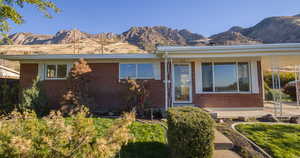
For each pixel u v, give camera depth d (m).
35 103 7.05
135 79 8.19
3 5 5.95
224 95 8.04
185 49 6.95
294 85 12.38
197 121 2.83
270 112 7.02
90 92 8.29
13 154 1.76
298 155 3.29
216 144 3.65
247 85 7.95
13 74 13.60
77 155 1.95
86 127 2.09
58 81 8.38
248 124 5.30
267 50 6.73
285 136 4.20
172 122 2.95
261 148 3.62
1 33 6.47
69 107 6.69
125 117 2.33
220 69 8.20
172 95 8.20
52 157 1.90
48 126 2.09
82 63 7.35
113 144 2.07
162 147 3.69
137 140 4.03
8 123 2.16
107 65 8.49
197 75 8.31
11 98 8.24
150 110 7.26
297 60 8.23
